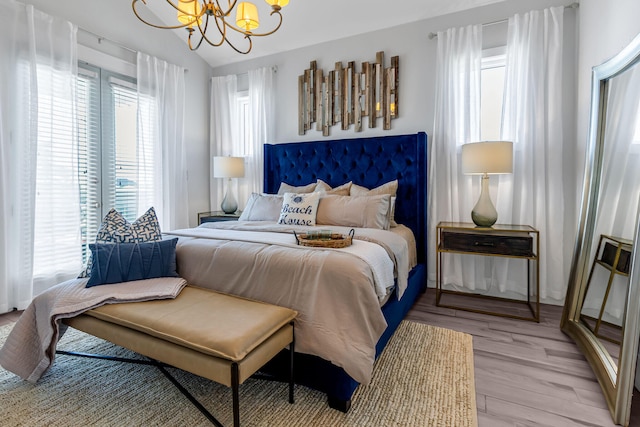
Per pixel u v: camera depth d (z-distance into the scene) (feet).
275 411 4.89
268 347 4.53
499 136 10.15
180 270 6.61
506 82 9.56
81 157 10.43
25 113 8.77
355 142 11.80
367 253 5.94
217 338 4.19
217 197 15.05
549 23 9.07
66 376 5.82
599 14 7.57
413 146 10.85
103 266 6.06
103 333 5.19
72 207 9.83
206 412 4.60
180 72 13.16
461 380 5.68
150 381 5.67
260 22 11.69
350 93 12.16
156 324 4.67
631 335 4.62
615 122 6.52
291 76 13.38
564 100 9.16
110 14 11.03
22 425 4.62
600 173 7.00
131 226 7.06
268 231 8.48
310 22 11.60
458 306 9.31
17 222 8.80
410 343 7.04
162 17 12.59
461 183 10.27
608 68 6.68
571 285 7.59
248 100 14.11
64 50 9.52
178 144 13.20
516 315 8.61
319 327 5.03
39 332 5.57
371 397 5.22
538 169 9.26
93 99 10.71
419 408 4.96
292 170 13.03
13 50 8.59
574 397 5.28
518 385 5.60
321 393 5.35
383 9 10.73
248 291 5.75
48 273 9.43
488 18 10.02
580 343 6.75
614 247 6.20
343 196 10.13
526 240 8.39
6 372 5.93
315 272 5.30
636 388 5.37
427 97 10.94
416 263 10.51
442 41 10.39
